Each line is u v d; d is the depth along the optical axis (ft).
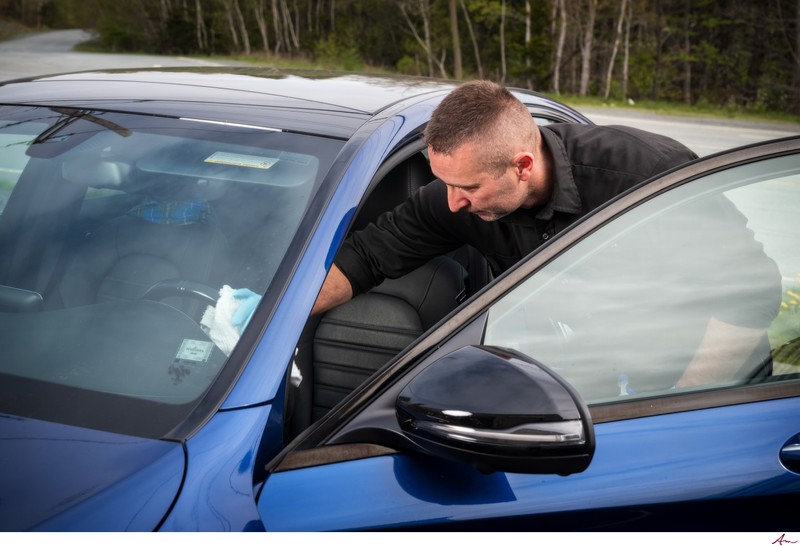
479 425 3.64
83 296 5.30
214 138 5.92
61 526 3.55
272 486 4.02
